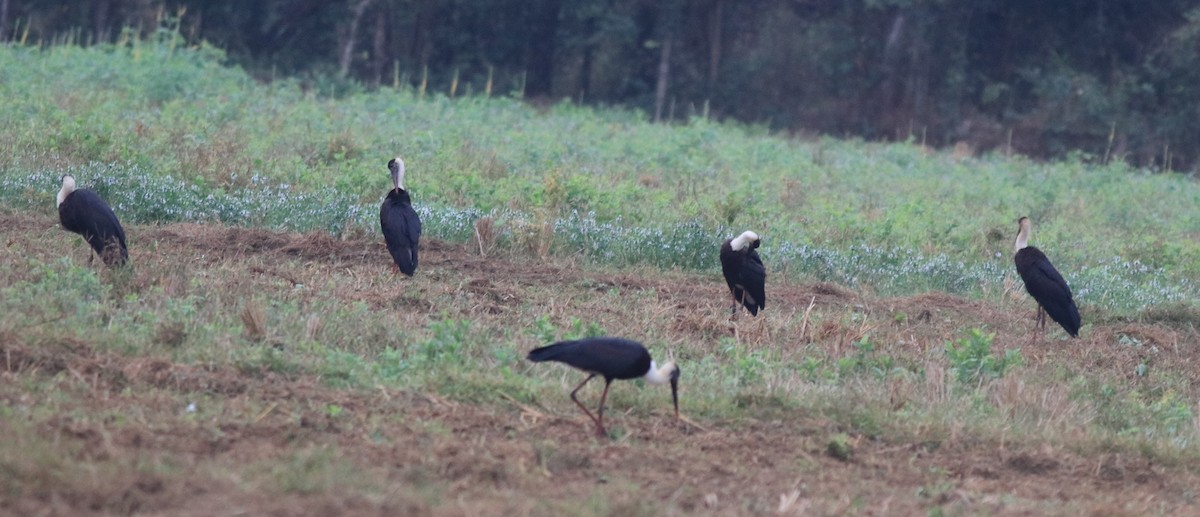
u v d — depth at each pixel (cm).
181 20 4612
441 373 986
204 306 1130
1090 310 1631
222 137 2131
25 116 2092
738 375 1105
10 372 874
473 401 949
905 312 1518
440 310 1242
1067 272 1873
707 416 987
